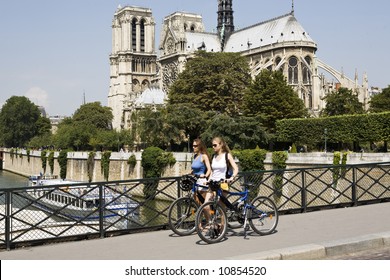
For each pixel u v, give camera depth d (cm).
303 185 2112
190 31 17412
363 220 1881
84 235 1669
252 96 9038
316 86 13425
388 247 1473
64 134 13588
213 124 7962
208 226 1530
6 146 19338
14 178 13500
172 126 9100
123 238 1656
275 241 1535
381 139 6259
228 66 10112
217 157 1570
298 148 8294
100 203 1684
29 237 1675
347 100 10112
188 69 10231
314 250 1365
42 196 1628
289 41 14100
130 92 19150
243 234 1639
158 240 1602
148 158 8188
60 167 11438
